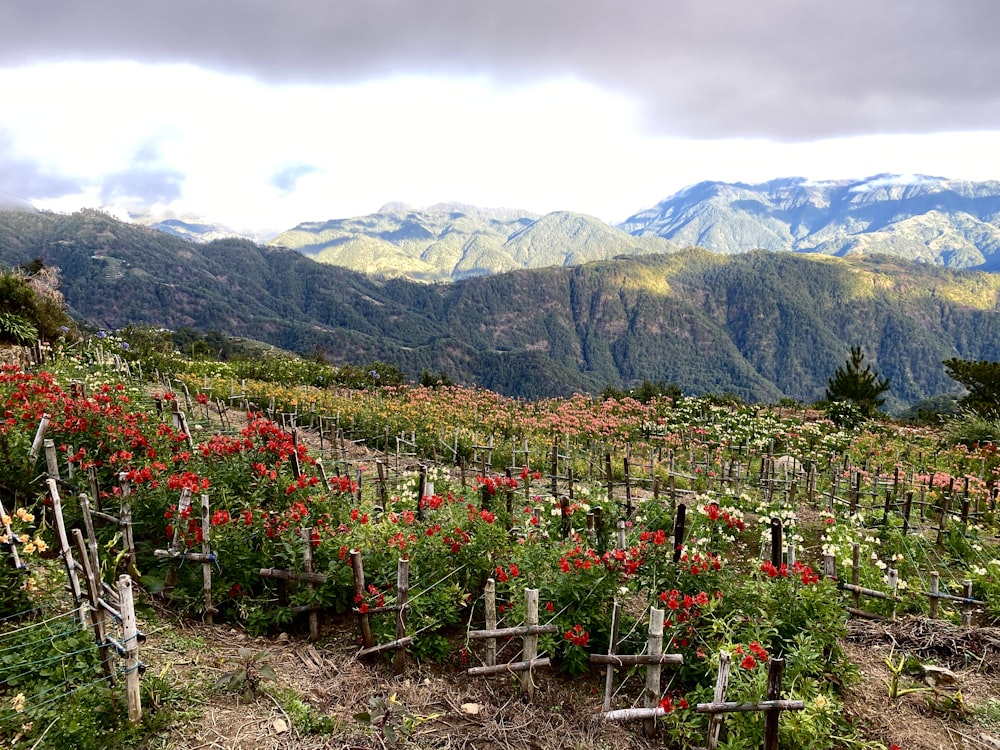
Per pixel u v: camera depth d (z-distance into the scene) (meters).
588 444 15.20
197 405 14.67
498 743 4.16
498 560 5.67
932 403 43.25
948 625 5.90
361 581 4.92
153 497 5.80
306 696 4.39
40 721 3.49
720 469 12.83
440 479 8.89
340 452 12.35
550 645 4.75
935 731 4.52
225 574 5.32
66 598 4.68
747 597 5.09
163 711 3.90
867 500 11.62
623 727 4.38
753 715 4.13
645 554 5.21
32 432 6.79
